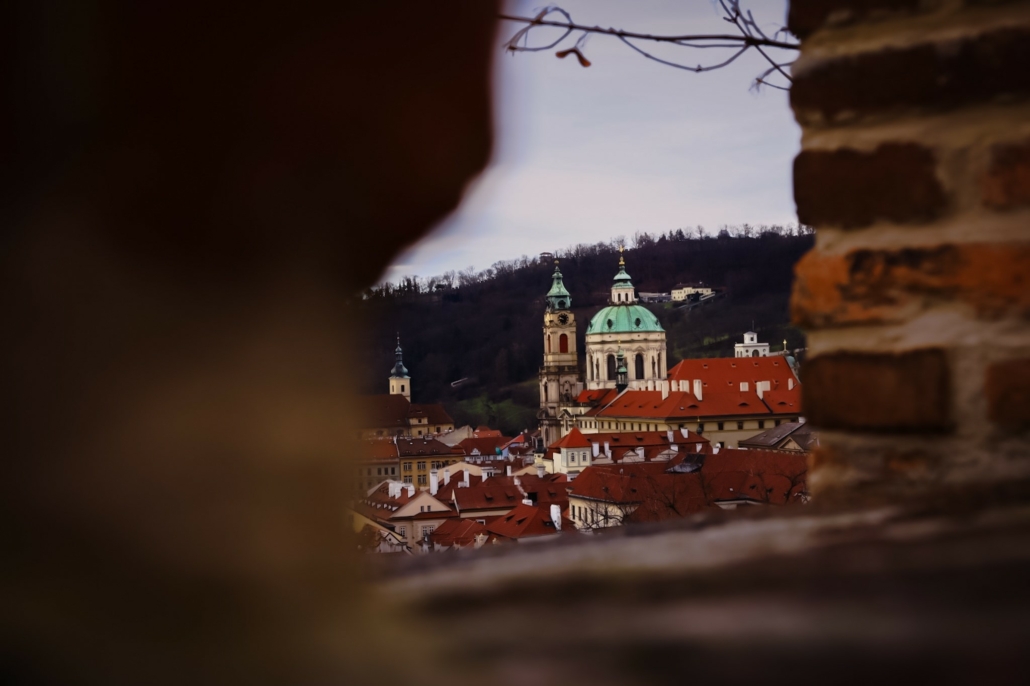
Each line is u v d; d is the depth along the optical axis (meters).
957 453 2.24
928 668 1.20
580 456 97.69
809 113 2.47
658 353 158.00
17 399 1.79
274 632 1.49
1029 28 2.21
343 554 1.86
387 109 2.08
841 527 1.83
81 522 1.74
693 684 1.22
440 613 1.51
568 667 1.28
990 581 1.40
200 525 1.78
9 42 1.83
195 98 1.95
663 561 1.68
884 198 2.36
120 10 1.87
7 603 1.61
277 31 1.96
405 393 119.81
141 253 1.90
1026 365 2.16
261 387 1.95
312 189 2.03
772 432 80.94
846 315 2.39
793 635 1.29
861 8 2.38
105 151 1.91
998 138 2.24
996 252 2.21
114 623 1.56
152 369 1.88
